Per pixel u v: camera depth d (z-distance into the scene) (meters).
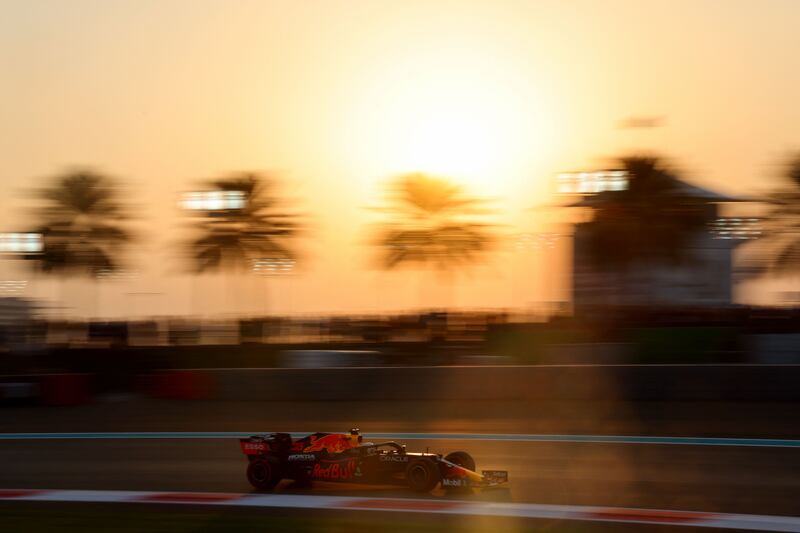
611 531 15.97
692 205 80.12
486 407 37.50
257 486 20.50
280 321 85.38
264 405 39.84
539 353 62.31
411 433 30.77
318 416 35.75
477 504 18.34
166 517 17.67
